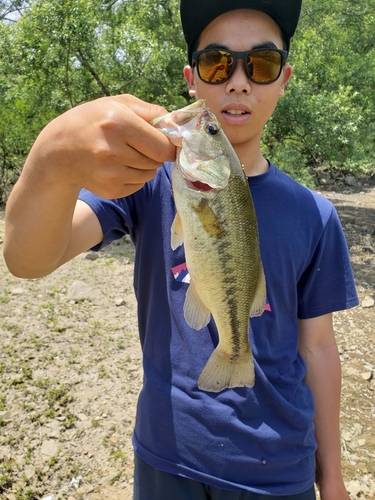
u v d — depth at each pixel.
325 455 0.59
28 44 2.32
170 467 0.50
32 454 0.91
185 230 0.45
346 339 1.51
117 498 0.83
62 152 0.35
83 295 1.59
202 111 0.45
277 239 0.56
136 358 1.25
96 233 0.51
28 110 2.76
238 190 0.46
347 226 2.98
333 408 0.60
